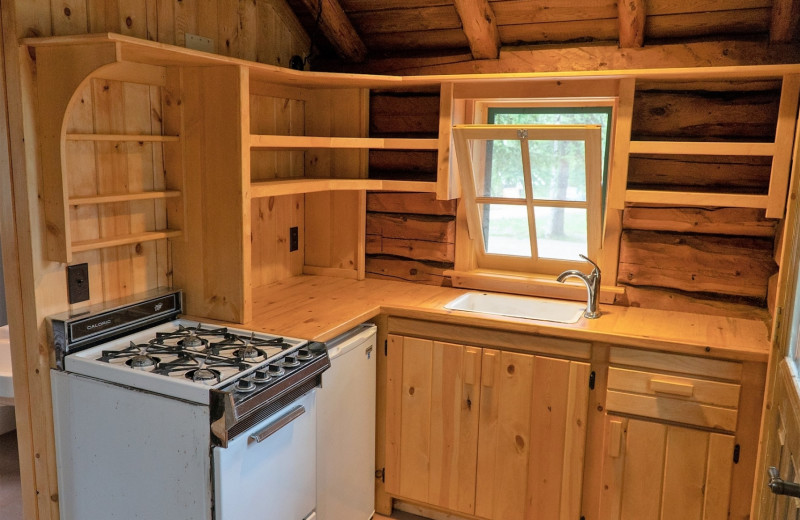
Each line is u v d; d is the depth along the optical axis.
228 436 1.78
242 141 2.36
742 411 2.30
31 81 1.95
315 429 2.27
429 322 2.76
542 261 3.12
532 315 3.06
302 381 2.08
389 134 3.27
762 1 2.46
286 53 3.18
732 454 2.33
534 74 2.67
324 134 3.31
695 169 2.74
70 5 2.05
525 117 3.06
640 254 2.85
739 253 2.69
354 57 3.28
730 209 2.69
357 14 3.08
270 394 1.92
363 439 2.73
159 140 2.36
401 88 3.20
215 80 2.35
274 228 3.21
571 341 2.52
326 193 3.36
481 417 2.71
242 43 2.86
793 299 1.92
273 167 3.11
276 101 3.09
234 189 2.40
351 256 3.37
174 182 2.48
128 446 1.97
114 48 1.84
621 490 2.50
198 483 1.85
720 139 2.68
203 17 2.62
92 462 2.05
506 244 3.19
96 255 2.24
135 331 2.33
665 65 2.72
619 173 2.62
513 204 2.97
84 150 2.16
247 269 2.47
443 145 2.91
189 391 1.83
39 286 2.04
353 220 3.33
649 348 2.39
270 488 2.04
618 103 2.61
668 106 2.73
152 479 1.94
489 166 3.04
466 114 3.06
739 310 2.72
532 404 2.61
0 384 2.62
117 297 2.34
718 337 2.40
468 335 2.70
